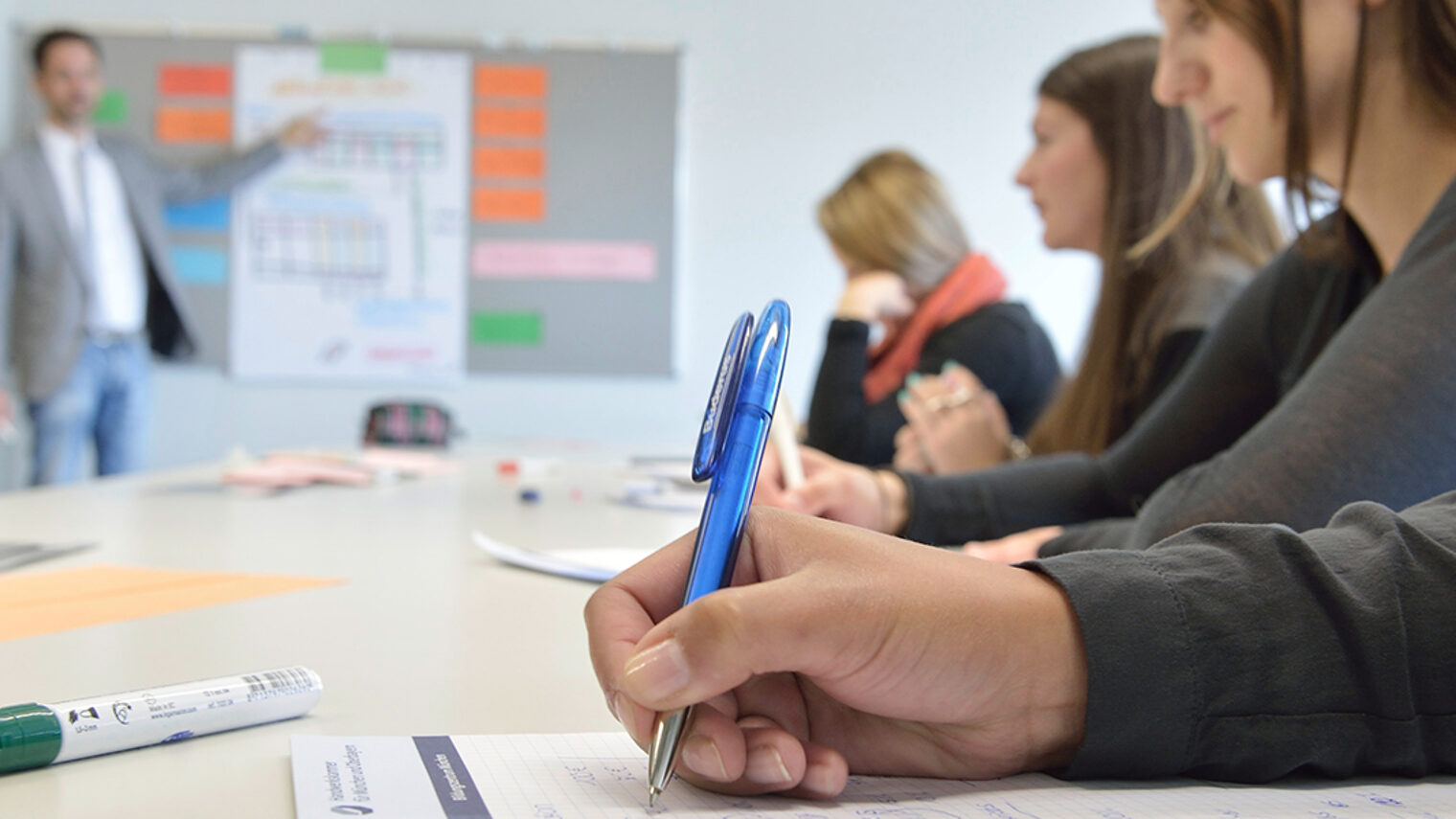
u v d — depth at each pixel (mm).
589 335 3705
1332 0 623
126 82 3652
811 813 312
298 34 3666
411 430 2342
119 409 3545
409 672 473
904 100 3707
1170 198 1269
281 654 500
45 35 3418
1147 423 1010
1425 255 519
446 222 3688
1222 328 970
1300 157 651
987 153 3705
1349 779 352
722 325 3725
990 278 2121
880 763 349
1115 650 330
